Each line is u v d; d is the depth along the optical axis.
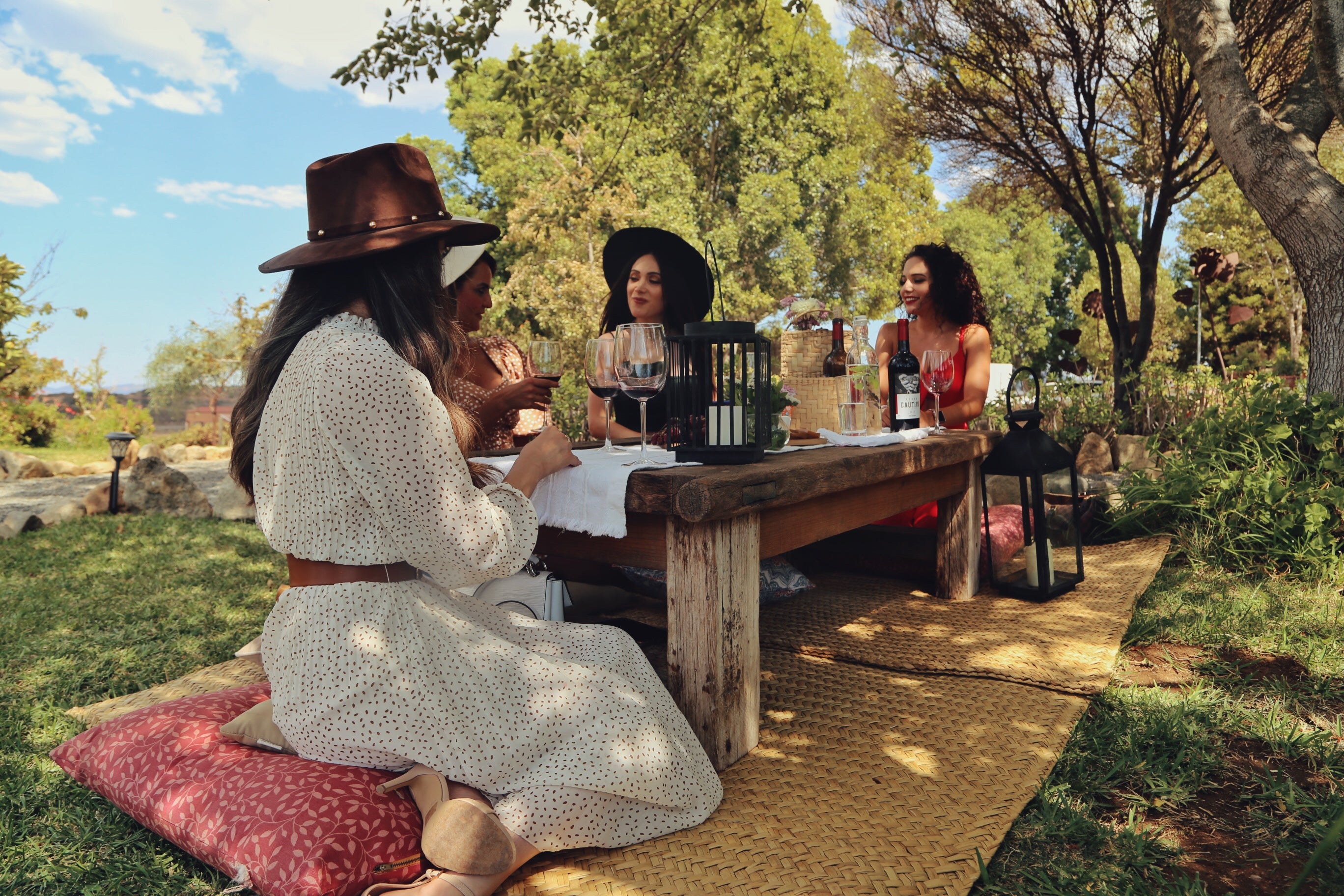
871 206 24.03
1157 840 1.67
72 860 1.67
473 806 1.38
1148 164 7.73
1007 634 2.92
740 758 2.00
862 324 2.80
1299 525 3.68
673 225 18.91
